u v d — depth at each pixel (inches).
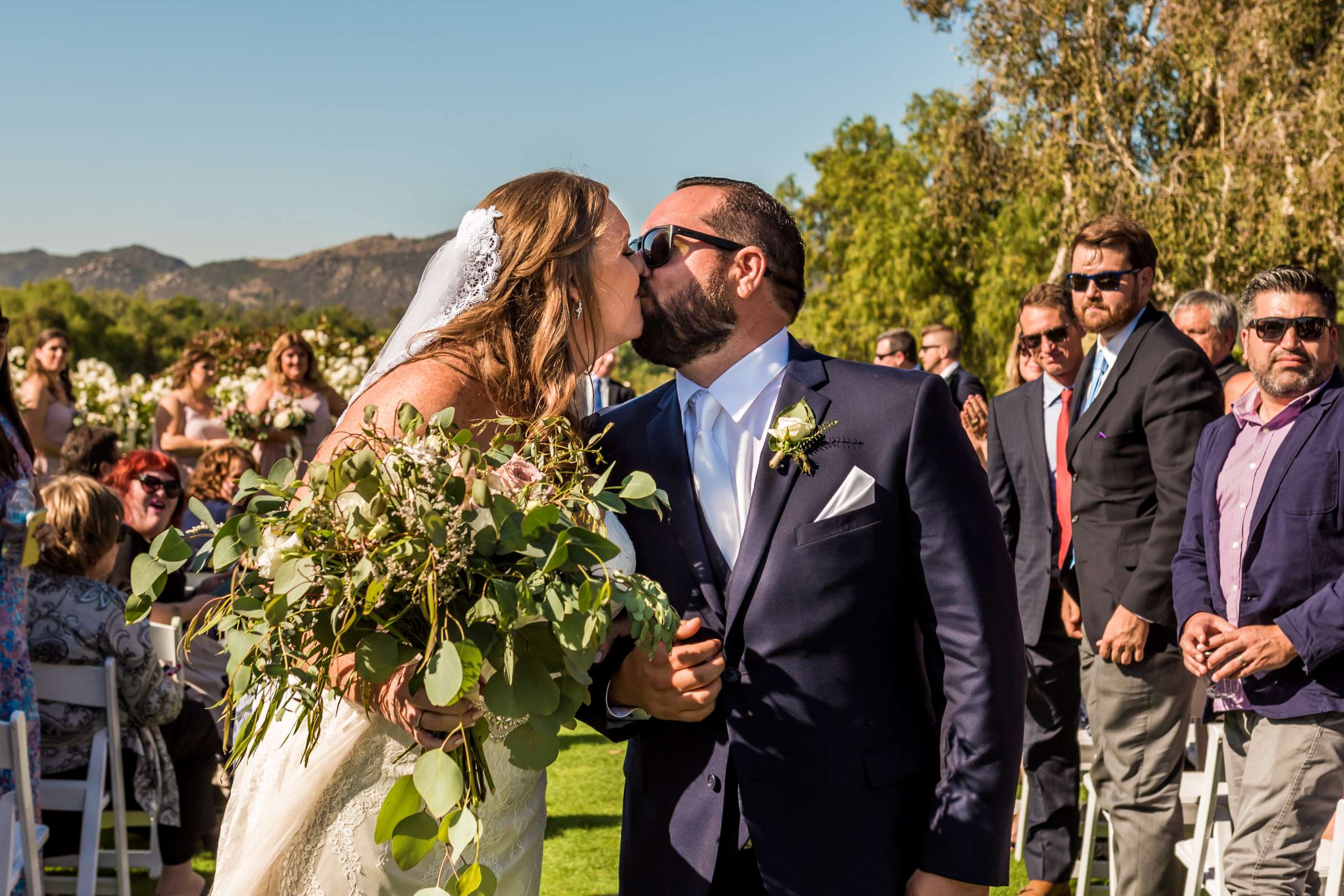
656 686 73.6
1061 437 160.9
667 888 77.5
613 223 79.1
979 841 70.5
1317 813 115.1
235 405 342.3
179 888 157.6
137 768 149.6
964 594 73.4
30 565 128.2
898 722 76.2
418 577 62.0
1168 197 732.0
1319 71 733.3
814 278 1612.9
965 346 1246.3
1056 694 157.8
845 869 73.2
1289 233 689.0
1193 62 761.6
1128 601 137.5
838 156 1642.5
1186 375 139.7
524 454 71.6
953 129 889.5
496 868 78.3
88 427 196.9
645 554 79.5
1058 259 839.7
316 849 75.8
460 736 67.1
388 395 74.4
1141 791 138.6
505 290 77.0
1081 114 804.6
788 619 74.7
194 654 166.7
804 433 75.8
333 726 74.6
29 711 126.8
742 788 74.7
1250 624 120.3
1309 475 117.6
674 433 81.2
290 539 63.6
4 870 102.7
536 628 64.2
